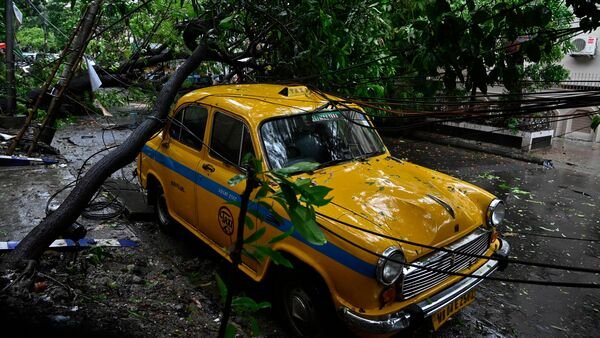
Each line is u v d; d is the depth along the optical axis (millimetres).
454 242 3646
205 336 3586
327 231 3357
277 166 4035
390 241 3215
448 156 11016
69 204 4062
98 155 9062
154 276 4516
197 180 4617
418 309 3283
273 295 3953
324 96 4363
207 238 4660
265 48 5941
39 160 7707
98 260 4438
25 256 3744
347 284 3248
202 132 4723
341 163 4375
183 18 7434
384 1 5574
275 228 3662
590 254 5922
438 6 2906
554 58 10273
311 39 5301
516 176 9398
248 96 4672
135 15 7723
